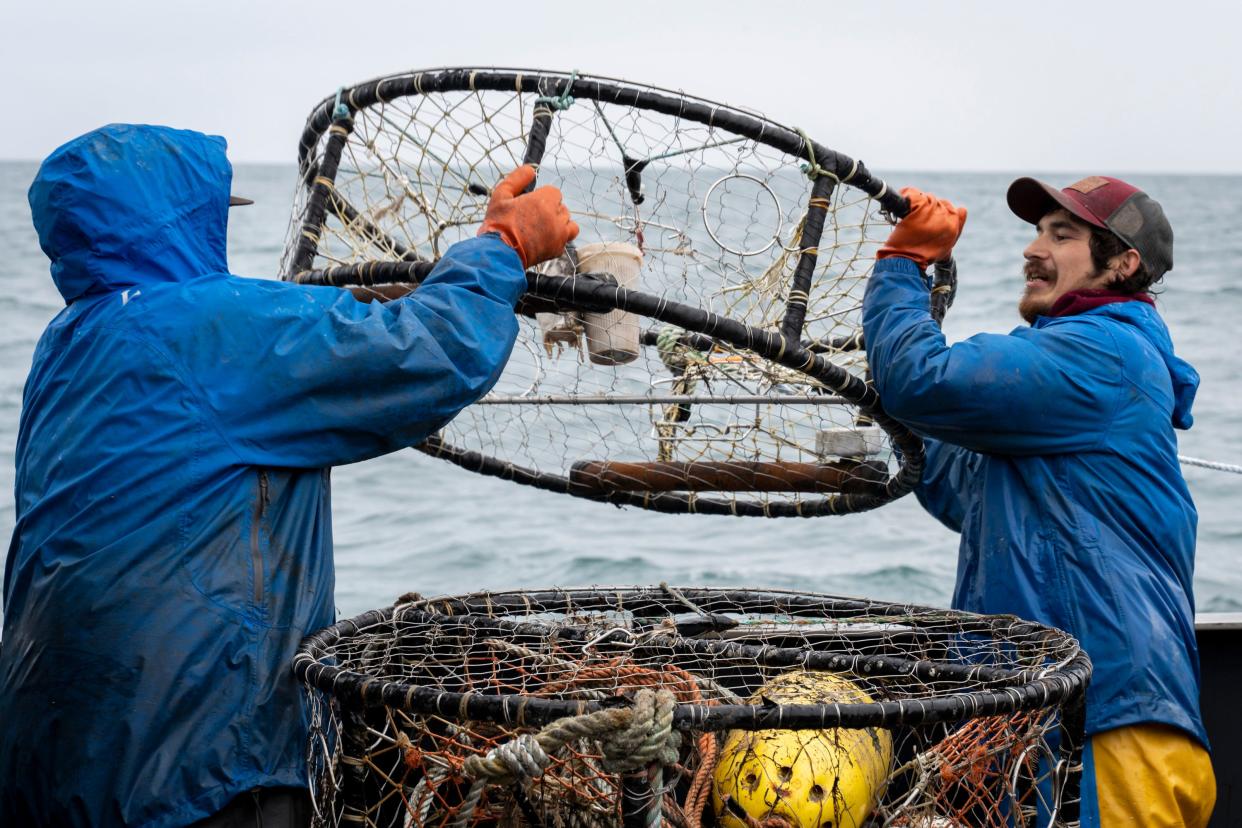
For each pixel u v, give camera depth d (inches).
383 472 475.2
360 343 90.0
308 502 93.7
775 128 105.3
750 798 92.5
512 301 96.7
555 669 98.4
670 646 103.0
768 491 128.4
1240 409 546.9
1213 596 335.3
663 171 115.6
